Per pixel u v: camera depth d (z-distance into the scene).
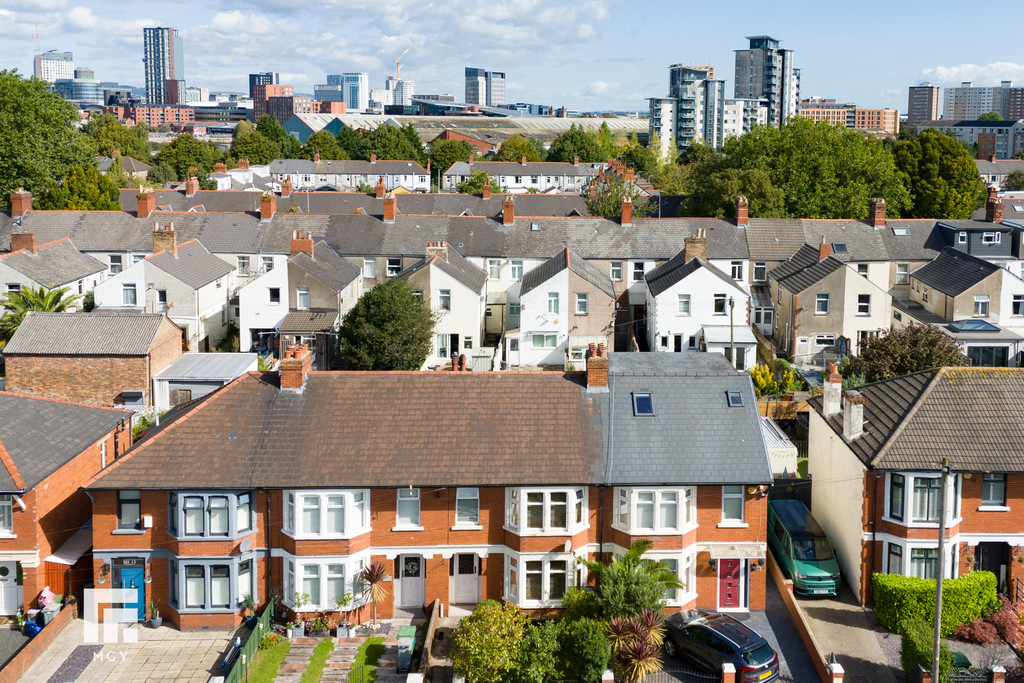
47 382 55.84
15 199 84.19
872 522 37.75
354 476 36.31
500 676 32.31
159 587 36.97
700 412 38.91
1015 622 35.00
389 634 36.41
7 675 32.22
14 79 96.75
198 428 37.84
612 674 31.39
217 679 30.83
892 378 42.47
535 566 37.09
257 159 190.00
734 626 33.84
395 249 80.19
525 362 69.56
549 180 164.62
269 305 69.06
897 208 100.50
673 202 105.00
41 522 37.97
